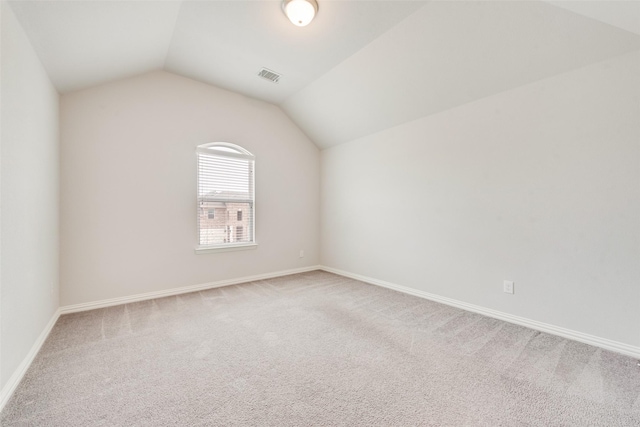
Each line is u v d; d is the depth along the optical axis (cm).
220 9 234
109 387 164
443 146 318
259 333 238
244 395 158
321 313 286
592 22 190
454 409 146
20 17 171
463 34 234
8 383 156
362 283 409
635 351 201
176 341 223
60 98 281
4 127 155
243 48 291
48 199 241
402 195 365
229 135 392
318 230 504
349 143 444
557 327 237
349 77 331
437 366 188
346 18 242
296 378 174
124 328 247
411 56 271
